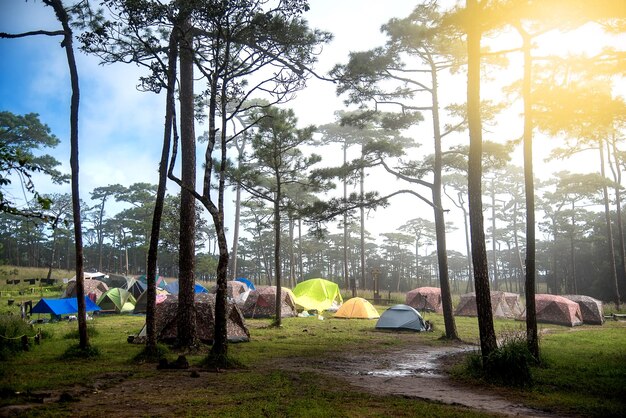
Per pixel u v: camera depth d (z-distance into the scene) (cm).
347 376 1220
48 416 745
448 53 2078
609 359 1448
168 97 1541
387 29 2044
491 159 2108
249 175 2636
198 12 1398
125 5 1359
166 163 1539
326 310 3675
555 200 5647
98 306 3284
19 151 805
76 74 1464
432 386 1096
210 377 1135
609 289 5506
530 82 1448
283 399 899
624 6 1125
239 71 1614
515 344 1198
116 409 805
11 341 1548
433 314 3756
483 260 1276
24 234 6688
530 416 810
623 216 5856
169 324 1844
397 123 2244
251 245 7731
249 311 3206
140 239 6291
